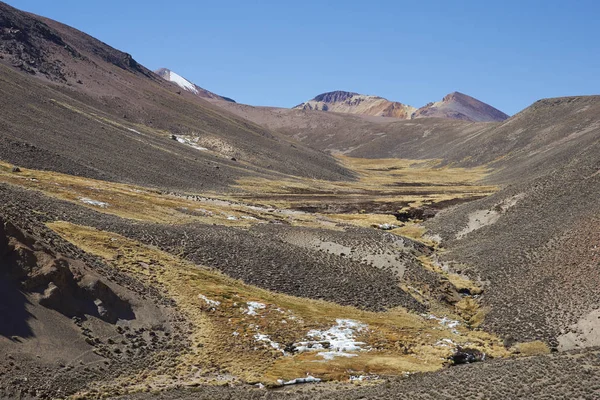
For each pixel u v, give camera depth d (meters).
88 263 54.47
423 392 38.09
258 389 42.41
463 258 84.69
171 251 71.69
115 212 84.12
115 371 42.47
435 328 63.06
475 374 41.88
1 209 52.78
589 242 70.12
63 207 74.50
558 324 59.56
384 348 54.34
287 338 54.19
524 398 34.75
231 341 51.44
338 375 46.47
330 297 68.44
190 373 44.50
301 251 81.56
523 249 78.31
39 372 38.66
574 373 38.38
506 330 62.47
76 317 45.88
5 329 40.25
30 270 45.50
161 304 54.84
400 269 79.56
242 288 65.50
